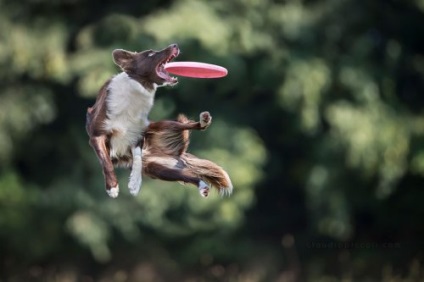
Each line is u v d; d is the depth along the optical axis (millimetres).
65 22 71875
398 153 72500
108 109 24797
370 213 80562
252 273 75500
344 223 74562
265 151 74375
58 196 72125
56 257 75938
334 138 72625
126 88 24750
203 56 68688
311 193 74438
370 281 73312
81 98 74875
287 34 72125
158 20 67125
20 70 70375
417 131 74500
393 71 77125
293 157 79500
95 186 72375
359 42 74062
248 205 73250
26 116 71250
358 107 72938
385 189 72938
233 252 76000
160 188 70250
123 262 75625
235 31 69438
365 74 73375
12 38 70188
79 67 68500
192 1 68750
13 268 75500
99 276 75500
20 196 73000
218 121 72875
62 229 73688
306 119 71500
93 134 24922
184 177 24953
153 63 24734
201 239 74562
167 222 72312
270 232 80312
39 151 75500
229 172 69688
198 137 72062
